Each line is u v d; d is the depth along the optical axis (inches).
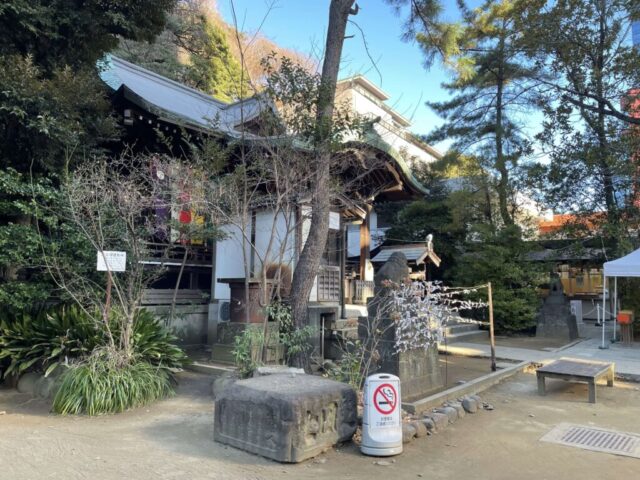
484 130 766.5
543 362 406.0
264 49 471.5
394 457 186.4
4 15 288.2
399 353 260.4
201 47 919.7
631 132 600.4
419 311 269.1
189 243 366.6
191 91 620.4
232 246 439.2
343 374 255.1
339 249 469.1
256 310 336.8
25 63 276.7
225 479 160.7
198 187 301.3
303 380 207.9
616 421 242.8
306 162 300.5
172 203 308.7
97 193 275.6
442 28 453.7
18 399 275.6
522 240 650.8
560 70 643.5
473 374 343.9
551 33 621.6
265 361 282.8
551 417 249.3
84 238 285.6
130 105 389.4
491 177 728.3
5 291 282.2
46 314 290.5
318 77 300.4
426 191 519.8
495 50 725.9
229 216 312.8
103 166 298.7
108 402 242.4
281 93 288.7
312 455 182.9
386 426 188.2
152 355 282.0
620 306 627.2
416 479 165.3
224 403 197.9
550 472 173.3
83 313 289.4
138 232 300.0
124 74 554.9
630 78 597.3
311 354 329.4
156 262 365.1
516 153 708.0
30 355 286.8
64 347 273.1
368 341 264.2
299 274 309.9
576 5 605.0
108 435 207.2
